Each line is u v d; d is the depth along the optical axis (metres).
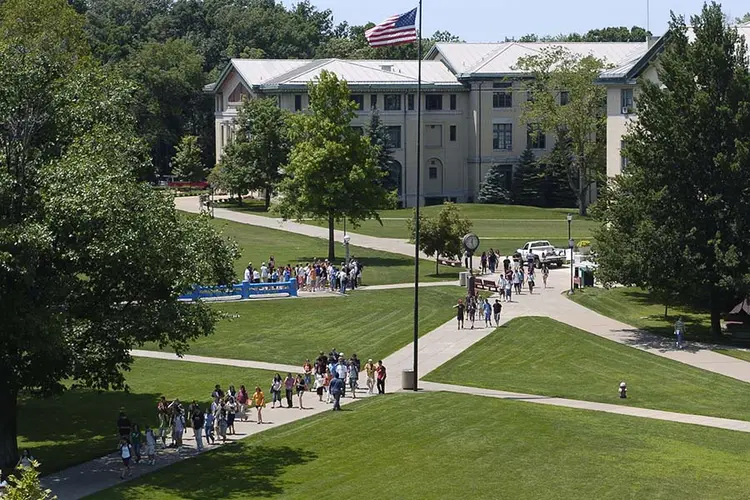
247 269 86.56
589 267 79.00
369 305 80.38
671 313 75.25
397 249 106.75
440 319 75.12
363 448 45.97
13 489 25.91
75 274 45.03
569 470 42.09
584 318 74.44
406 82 144.25
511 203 145.38
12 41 48.00
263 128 134.62
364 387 58.38
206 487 41.31
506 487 40.22
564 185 144.38
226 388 58.53
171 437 48.66
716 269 66.69
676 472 41.66
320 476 42.25
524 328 71.31
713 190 67.62
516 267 87.38
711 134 68.06
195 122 175.12
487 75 145.62
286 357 66.00
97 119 48.28
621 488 39.84
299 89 141.12
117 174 44.78
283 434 48.75
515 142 147.75
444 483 40.81
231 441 47.97
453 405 52.94
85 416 53.69
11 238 40.56
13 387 43.97
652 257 67.06
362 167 98.50
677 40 70.62
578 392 55.84
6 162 43.94
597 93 128.38
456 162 148.88
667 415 50.81
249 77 149.62
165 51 171.38
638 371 60.22
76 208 42.16
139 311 45.09
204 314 47.09
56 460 45.94
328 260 98.00
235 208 137.88
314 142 98.56
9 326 41.38
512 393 55.97
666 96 68.69
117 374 45.62
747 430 47.94
